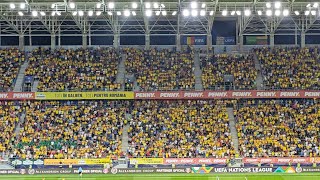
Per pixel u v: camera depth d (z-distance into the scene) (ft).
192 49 333.83
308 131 283.18
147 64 322.75
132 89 303.68
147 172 262.26
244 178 248.52
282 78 310.65
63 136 280.10
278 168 262.26
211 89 304.71
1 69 315.37
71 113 294.87
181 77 313.53
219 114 295.48
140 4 261.24
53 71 315.37
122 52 331.77
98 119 291.58
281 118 291.79
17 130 284.82
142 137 279.90
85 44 333.83
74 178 251.19
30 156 266.57
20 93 295.89
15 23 333.21
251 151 270.05
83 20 315.99
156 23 331.16
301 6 274.16
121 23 335.26
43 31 335.26
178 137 279.90
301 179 245.65
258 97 296.92
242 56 328.29
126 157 265.54
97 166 263.29
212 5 267.59
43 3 257.34
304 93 296.30
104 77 311.68
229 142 276.41
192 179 247.70
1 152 270.05
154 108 299.58
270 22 323.16
